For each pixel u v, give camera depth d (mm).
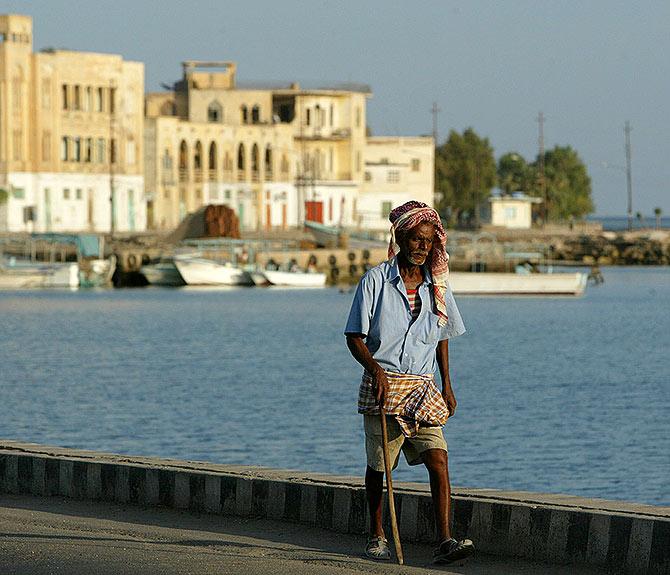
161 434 82625
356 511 29000
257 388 111000
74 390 109250
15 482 33969
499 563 26594
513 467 70125
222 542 28188
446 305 26562
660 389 112312
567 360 142625
